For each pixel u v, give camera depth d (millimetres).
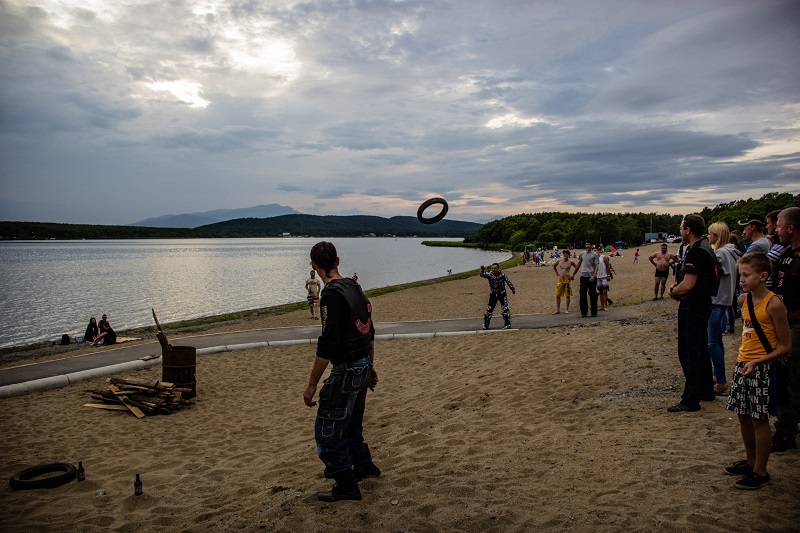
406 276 53094
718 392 6059
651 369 7617
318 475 4859
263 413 7863
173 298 33469
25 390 8953
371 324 4098
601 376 7645
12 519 4391
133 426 7285
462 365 9969
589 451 4707
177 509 4480
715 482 3771
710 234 6238
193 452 6246
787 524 3139
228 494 4711
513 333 12266
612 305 17031
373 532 3467
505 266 57969
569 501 3703
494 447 5133
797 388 4242
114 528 4148
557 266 15242
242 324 19922
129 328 22281
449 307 22141
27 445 6512
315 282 20453
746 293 3844
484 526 3449
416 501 3902
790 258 4516
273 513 3916
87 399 8633
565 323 13016
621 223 156375
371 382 4336
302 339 13578
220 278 49344
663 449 4523
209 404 8430
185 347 8617
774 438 4387
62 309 28391
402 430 6219
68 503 4746
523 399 6980
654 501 3561
